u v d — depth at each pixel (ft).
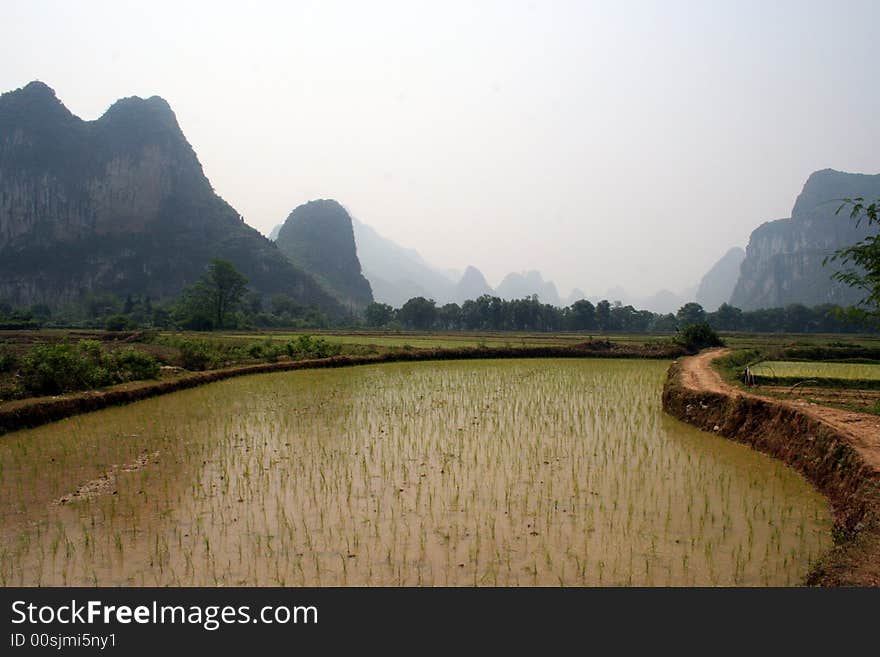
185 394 59.52
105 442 37.70
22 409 42.57
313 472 30.91
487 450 35.60
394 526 23.59
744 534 23.08
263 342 116.47
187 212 492.54
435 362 100.58
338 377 75.51
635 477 30.48
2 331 152.56
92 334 141.79
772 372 68.18
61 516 24.77
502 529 23.32
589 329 315.58
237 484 28.89
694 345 123.13
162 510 25.39
